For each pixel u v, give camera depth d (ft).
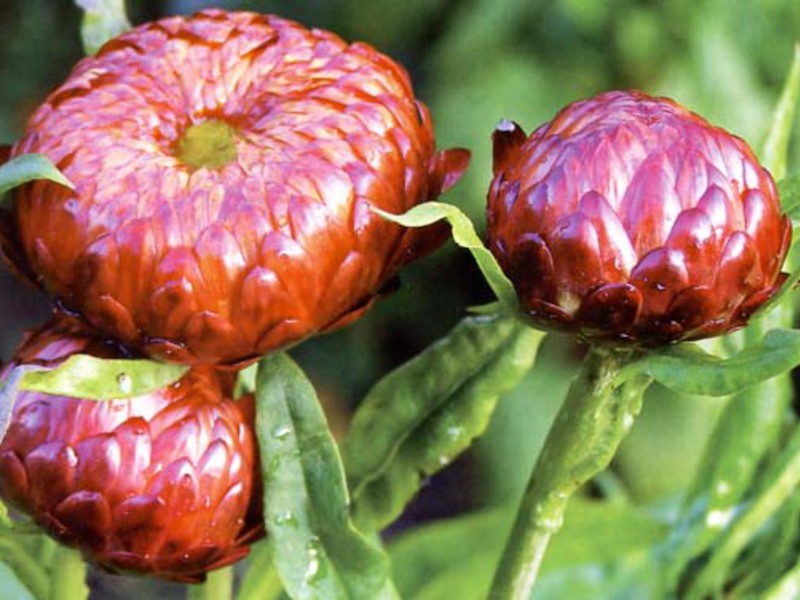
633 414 0.89
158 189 0.83
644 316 0.82
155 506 0.86
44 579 0.94
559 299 0.82
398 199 0.85
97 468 0.86
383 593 0.89
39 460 0.86
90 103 0.87
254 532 0.89
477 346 0.96
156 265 0.82
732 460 1.07
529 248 0.82
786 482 1.04
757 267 0.82
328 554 0.89
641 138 0.82
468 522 1.18
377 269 0.85
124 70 0.88
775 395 1.06
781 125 0.98
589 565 1.20
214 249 0.82
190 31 0.89
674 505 1.29
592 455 0.89
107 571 0.89
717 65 2.07
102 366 0.84
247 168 0.84
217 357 0.84
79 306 0.85
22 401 0.87
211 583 0.95
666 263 0.81
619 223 0.81
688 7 2.07
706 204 0.81
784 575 1.06
